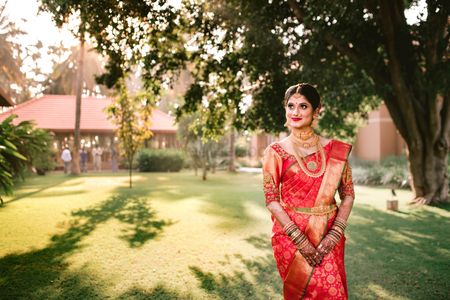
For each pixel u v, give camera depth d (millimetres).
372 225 7066
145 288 3848
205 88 9977
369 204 9922
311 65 8562
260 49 8500
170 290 3789
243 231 6531
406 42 8430
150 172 25078
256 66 8992
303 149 2115
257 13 8055
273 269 4438
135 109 14641
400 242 5727
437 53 8539
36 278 4156
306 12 7727
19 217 7797
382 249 5320
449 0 6695
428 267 4484
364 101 11812
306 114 2080
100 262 4727
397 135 24094
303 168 2055
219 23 8648
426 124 9445
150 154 25516
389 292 3703
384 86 8828
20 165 10430
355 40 8664
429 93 8820
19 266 4574
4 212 8398
